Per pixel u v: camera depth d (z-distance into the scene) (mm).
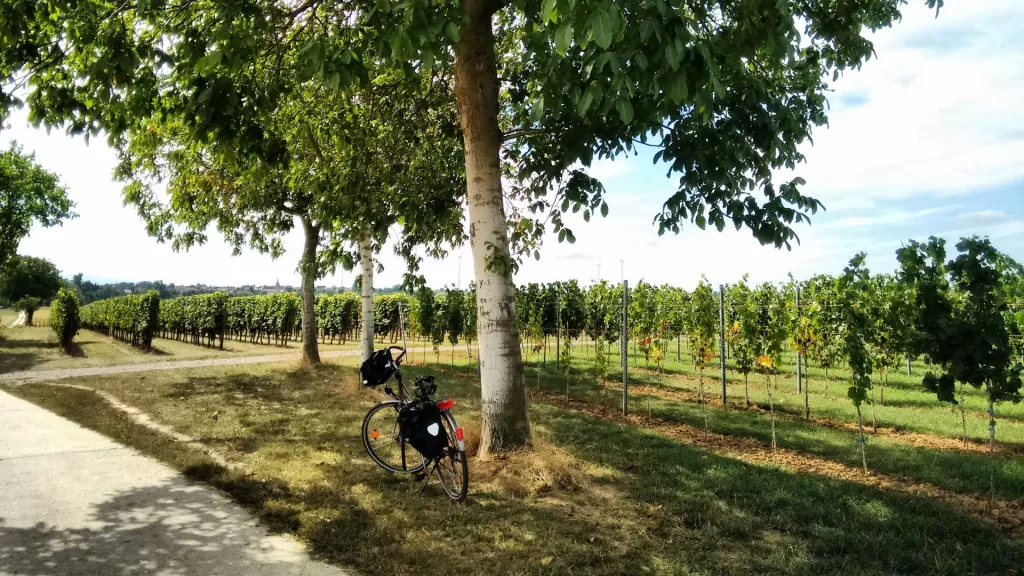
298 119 8078
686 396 10469
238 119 5219
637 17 3191
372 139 7703
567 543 3812
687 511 4418
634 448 6348
